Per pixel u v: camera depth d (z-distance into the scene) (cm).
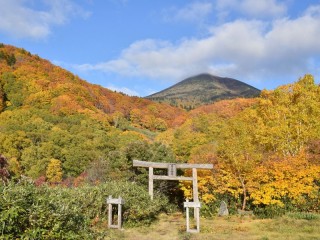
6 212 486
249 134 2095
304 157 1780
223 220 1538
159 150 2141
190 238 1169
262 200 1617
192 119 7000
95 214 1334
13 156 4959
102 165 2206
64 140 5828
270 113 2419
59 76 11238
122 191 1477
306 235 1162
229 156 1759
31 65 11381
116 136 6931
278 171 1677
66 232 567
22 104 8875
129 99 12469
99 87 12244
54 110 8381
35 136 5909
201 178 1786
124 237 1175
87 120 7688
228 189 1730
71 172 5081
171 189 1992
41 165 4847
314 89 2338
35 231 505
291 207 1616
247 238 1148
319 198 1609
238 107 6600
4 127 6300
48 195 606
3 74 9606
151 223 1459
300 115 2125
